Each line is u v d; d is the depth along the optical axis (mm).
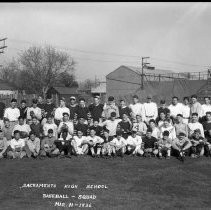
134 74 78375
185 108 15992
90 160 13812
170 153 14555
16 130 14508
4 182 10602
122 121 15383
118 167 12547
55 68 84188
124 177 11156
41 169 12211
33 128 15039
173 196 9352
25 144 14594
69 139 14680
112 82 81625
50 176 11289
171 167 12414
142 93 64938
